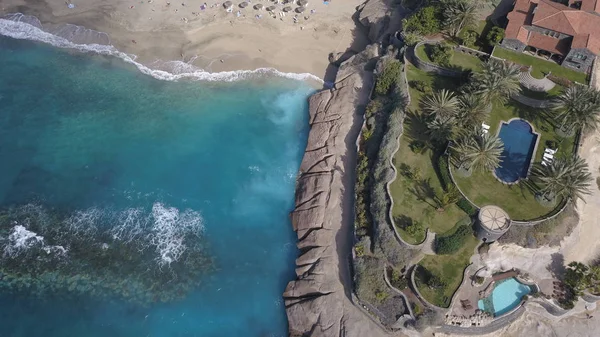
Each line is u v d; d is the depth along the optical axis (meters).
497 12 84.12
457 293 56.38
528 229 59.91
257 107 83.69
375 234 61.03
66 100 82.31
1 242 64.50
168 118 81.25
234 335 60.09
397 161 66.00
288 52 90.56
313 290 61.59
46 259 63.47
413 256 58.47
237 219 70.38
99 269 63.31
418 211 61.50
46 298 60.47
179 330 59.78
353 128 75.56
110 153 76.19
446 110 67.00
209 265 65.44
